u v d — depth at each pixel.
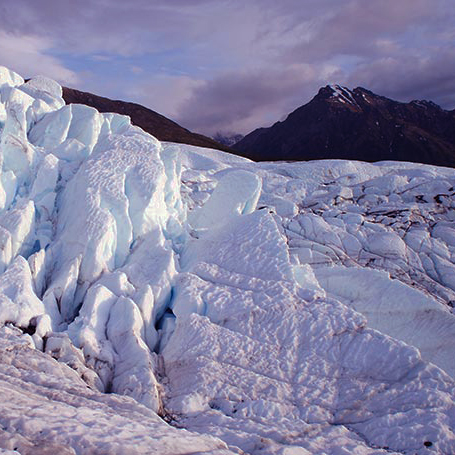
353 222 30.55
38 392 9.38
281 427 10.75
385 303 18.20
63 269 15.33
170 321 14.74
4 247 15.13
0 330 11.91
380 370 12.62
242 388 11.98
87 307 13.69
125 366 12.41
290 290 15.23
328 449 9.95
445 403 11.31
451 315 17.23
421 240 28.66
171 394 11.92
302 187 41.59
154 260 16.70
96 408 9.04
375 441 10.53
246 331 13.78
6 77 25.59
